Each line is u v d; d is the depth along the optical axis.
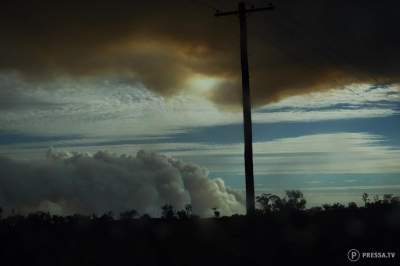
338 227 29.38
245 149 35.06
